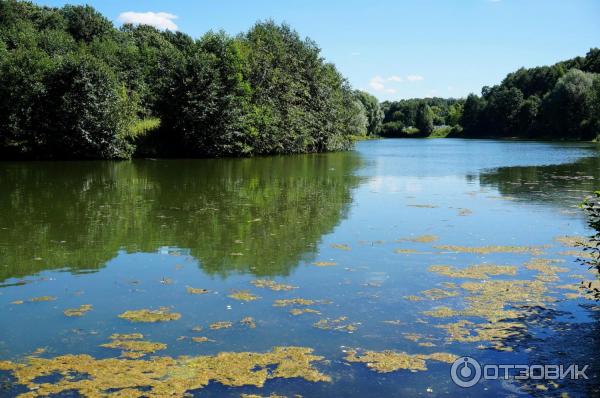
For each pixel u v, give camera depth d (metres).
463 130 133.00
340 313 8.75
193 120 46.34
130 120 46.62
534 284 10.16
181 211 18.27
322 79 63.00
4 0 76.31
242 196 22.12
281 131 53.81
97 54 61.62
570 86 92.44
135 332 7.97
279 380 6.46
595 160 45.03
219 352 7.26
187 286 10.17
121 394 6.09
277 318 8.53
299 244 13.53
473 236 14.43
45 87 41.44
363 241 13.87
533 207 19.28
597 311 8.68
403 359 7.04
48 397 6.02
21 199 20.86
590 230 15.09
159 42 89.62
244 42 55.16
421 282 10.37
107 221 16.34
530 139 105.75
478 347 7.38
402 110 149.75
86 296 9.60
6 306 9.08
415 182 27.94
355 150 67.75
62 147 42.41
